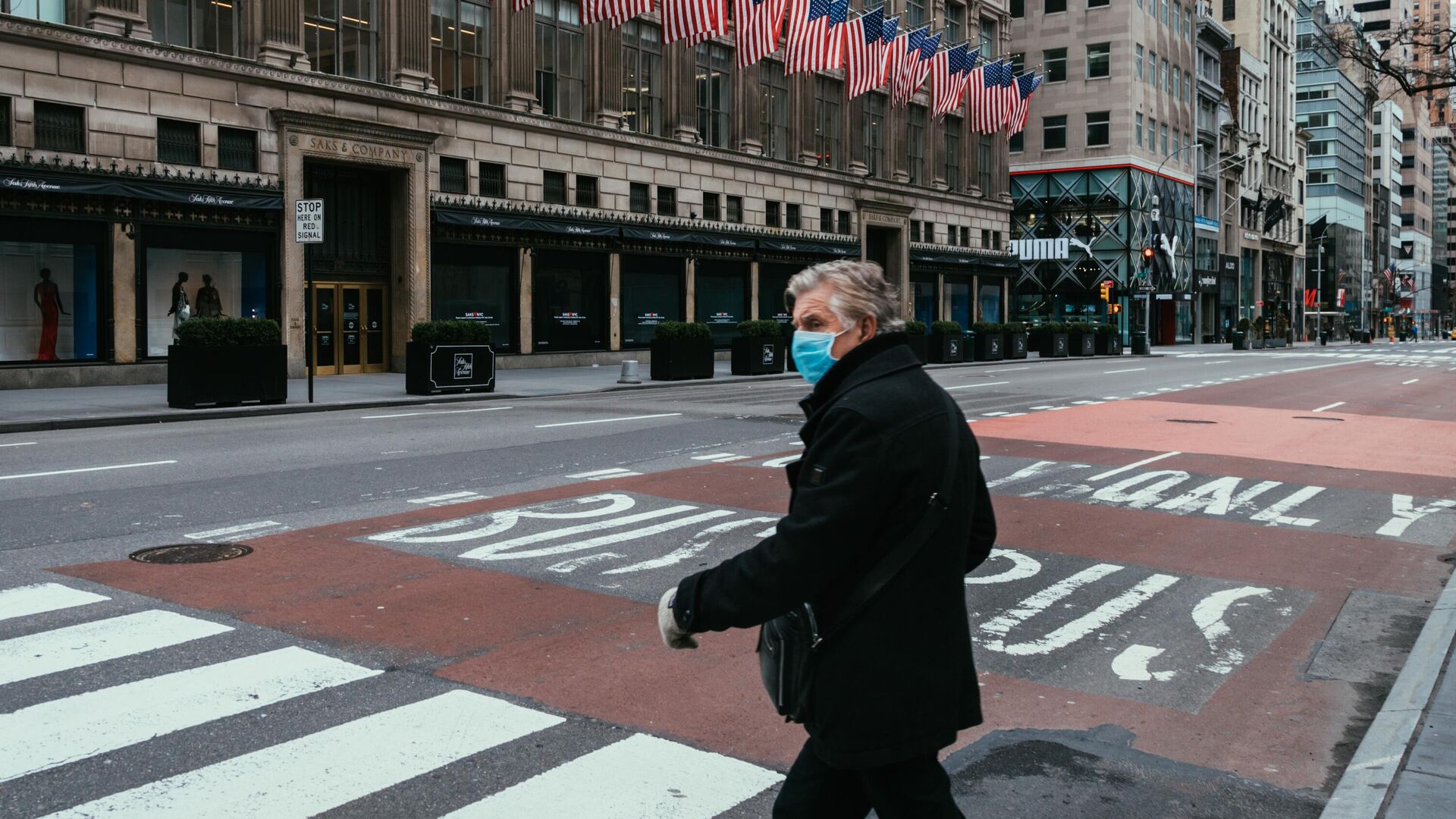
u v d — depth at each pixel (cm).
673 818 391
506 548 823
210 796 400
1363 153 13662
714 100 3984
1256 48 9544
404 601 671
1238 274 8900
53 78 2188
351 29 2789
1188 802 424
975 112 4553
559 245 3309
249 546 812
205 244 2481
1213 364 4288
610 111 3494
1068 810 413
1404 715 489
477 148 3061
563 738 464
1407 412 2150
